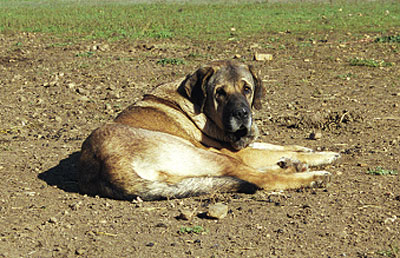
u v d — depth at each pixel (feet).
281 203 24.52
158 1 165.58
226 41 83.56
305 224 22.08
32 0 183.01
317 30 93.61
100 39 88.43
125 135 25.26
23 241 20.88
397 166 29.86
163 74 60.03
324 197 25.17
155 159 24.59
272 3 150.10
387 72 58.59
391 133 36.96
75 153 34.04
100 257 19.49
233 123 26.66
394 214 22.95
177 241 20.75
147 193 24.50
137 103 29.27
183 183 24.77
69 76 59.67
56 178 29.25
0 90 53.62
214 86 27.43
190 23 107.55
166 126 27.58
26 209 24.39
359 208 23.67
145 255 19.58
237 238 20.93
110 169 24.52
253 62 66.13
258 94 28.84
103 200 25.26
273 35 89.35
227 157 26.07
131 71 61.77
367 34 86.89
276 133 37.99
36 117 43.73
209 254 19.56
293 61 66.28
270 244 20.34
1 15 129.49
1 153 33.99
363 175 28.37
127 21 112.47
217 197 25.34
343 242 20.39
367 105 45.24
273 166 28.40
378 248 19.83
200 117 28.30
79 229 22.03
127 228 22.04
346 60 65.98
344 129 38.40
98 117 43.55
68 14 129.80
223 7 140.26
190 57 69.92
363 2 144.97
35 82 57.11
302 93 50.49
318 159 29.89
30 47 80.89
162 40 85.76
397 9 124.36
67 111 45.57
